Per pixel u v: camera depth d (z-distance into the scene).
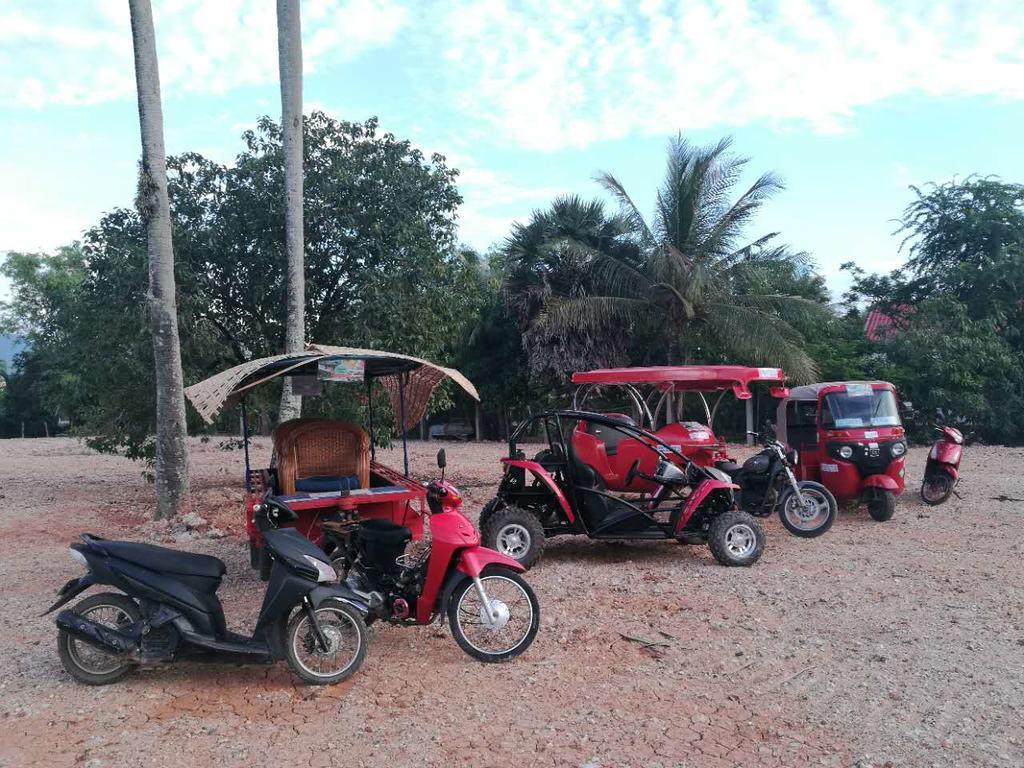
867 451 11.32
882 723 4.72
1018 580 7.91
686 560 9.16
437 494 6.07
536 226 26.05
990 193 27.48
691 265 22.81
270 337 15.26
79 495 15.90
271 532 5.66
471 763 4.31
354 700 5.18
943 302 26.11
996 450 22.97
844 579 8.07
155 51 12.20
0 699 5.27
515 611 6.50
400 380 9.09
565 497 9.27
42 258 44.56
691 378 10.77
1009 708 4.87
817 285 28.02
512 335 29.00
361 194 14.59
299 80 13.04
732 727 4.71
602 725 4.76
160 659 5.47
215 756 4.42
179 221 14.20
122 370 14.25
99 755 4.43
